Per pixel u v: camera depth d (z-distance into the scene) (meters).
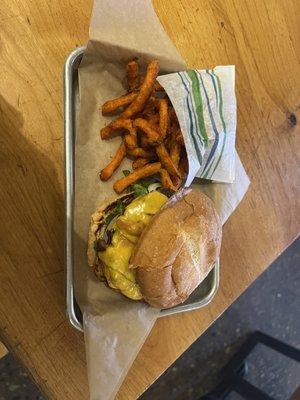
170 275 0.24
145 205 0.25
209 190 0.28
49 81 0.25
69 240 0.24
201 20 0.29
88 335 0.24
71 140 0.24
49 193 0.25
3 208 0.24
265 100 0.32
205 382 0.49
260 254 0.32
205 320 0.30
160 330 0.28
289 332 0.55
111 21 0.25
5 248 0.24
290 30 0.32
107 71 0.26
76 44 0.26
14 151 0.24
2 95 0.24
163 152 0.25
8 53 0.24
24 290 0.25
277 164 0.32
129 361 0.25
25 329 0.25
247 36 0.31
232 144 0.27
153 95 0.26
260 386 0.53
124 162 0.27
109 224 0.25
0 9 0.24
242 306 0.52
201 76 0.26
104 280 0.25
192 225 0.25
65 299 0.25
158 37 0.26
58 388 0.25
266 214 0.32
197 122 0.26
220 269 0.30
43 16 0.25
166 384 0.47
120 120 0.25
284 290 0.54
